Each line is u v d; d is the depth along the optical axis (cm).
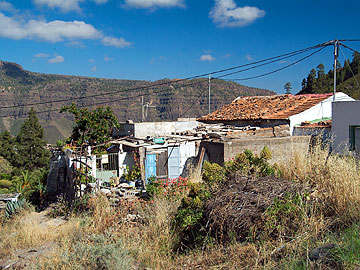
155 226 726
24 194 2014
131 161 1565
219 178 699
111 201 993
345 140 1180
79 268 553
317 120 1662
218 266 471
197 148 1552
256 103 2183
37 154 5128
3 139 5103
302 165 686
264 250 452
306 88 5853
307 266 358
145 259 606
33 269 607
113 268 535
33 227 970
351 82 4769
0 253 796
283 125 1517
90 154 1517
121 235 716
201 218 624
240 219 520
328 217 509
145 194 1035
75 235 780
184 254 600
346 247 375
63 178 1705
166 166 1466
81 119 1900
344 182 543
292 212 511
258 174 677
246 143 1124
